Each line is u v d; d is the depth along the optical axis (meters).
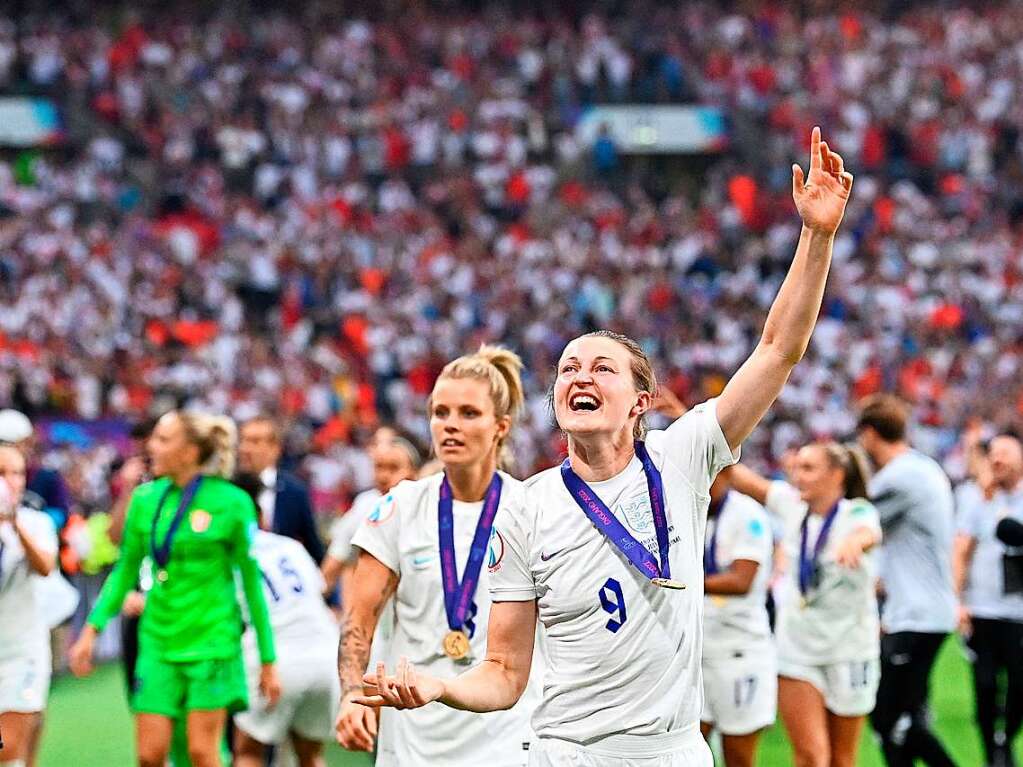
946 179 34.84
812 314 4.00
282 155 33.06
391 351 27.00
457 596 5.27
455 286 29.19
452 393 5.32
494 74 36.28
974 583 9.24
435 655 5.30
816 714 7.41
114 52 34.41
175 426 7.09
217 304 27.42
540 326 28.03
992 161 35.44
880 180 34.81
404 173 33.53
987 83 36.69
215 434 7.16
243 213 30.45
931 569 8.24
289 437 21.77
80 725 11.59
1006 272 31.28
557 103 35.88
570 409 4.02
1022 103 36.34
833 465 7.46
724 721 7.37
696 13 38.00
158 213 31.16
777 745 10.59
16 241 27.50
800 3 38.69
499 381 5.41
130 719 11.84
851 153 35.22
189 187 31.47
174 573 7.01
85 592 14.51
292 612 7.47
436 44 36.53
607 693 3.97
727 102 36.16
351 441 23.06
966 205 33.97
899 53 37.22
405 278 29.20
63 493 9.70
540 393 24.62
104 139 32.69
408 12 37.56
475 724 5.21
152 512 7.11
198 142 33.03
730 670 7.36
